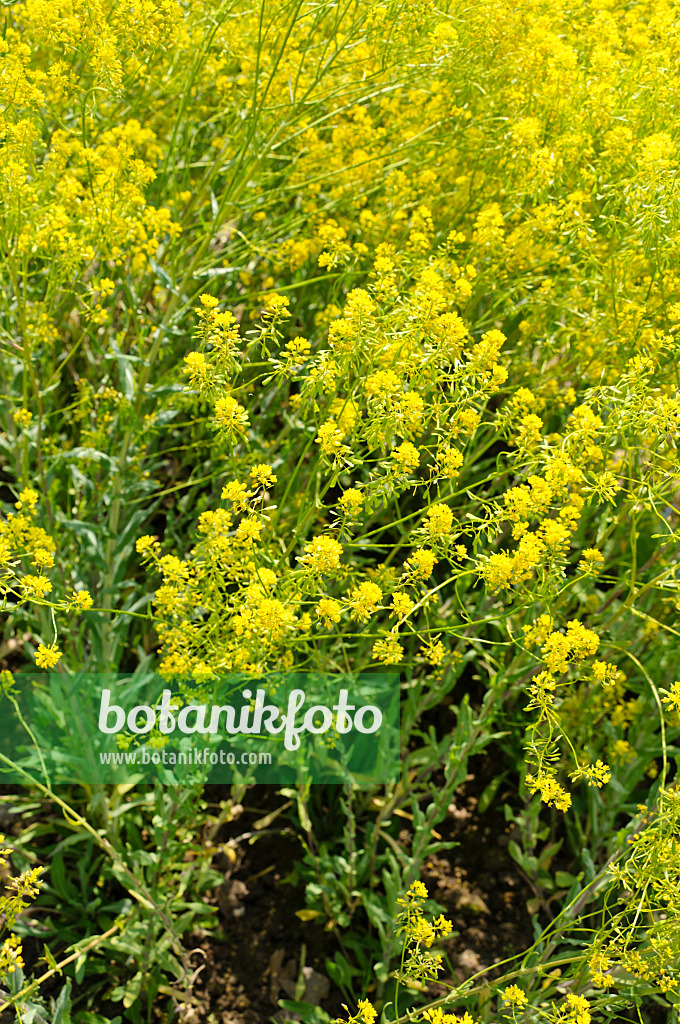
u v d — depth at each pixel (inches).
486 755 113.9
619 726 105.8
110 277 105.2
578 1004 65.7
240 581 71.7
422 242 94.5
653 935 71.7
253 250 96.7
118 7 89.7
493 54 99.7
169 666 71.9
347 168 99.2
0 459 125.2
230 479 109.2
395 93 108.6
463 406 76.5
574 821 106.4
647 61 101.2
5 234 83.7
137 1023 90.7
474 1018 90.0
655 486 77.8
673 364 88.9
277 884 102.7
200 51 96.4
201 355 70.4
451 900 102.1
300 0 84.8
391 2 91.4
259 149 92.9
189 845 92.7
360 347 71.9
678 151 90.8
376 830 98.5
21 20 96.8
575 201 92.9
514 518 71.6
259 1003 93.9
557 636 68.5
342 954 97.7
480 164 105.4
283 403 113.0
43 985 92.1
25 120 85.8
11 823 103.6
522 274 100.3
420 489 109.1
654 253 88.6
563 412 97.7
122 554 102.6
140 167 90.4
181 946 92.5
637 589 91.7
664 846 66.5
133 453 100.9
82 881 96.7
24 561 96.4
